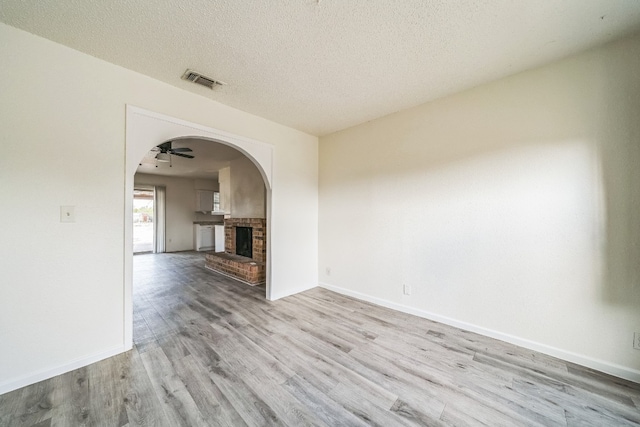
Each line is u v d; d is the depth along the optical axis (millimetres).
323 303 3154
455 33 1652
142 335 2305
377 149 3129
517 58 1920
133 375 1731
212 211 7988
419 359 1937
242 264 4215
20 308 1630
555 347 1969
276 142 3279
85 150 1865
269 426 1319
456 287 2473
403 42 1749
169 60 1953
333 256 3668
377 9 1453
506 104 2182
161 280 4281
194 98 2475
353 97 2570
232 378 1703
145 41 1739
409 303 2824
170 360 1910
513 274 2154
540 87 2020
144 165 6023
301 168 3631
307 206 3727
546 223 2000
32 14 1488
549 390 1598
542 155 2012
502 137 2201
